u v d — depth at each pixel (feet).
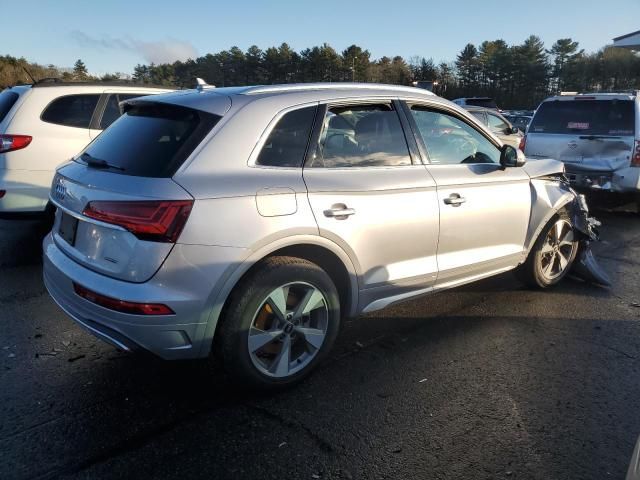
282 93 10.74
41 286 16.24
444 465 8.59
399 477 8.31
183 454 8.71
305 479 8.23
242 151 9.77
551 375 11.50
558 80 264.31
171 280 8.81
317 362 11.00
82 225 9.77
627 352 12.67
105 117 20.52
